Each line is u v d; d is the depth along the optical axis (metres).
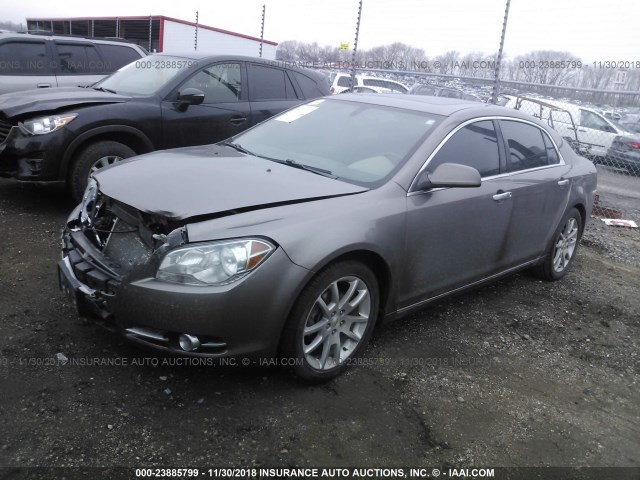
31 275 4.05
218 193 2.93
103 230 3.04
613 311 4.74
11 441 2.48
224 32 19.45
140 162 3.48
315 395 3.03
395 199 3.29
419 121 3.83
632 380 3.65
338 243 2.89
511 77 10.52
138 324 2.68
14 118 5.33
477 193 3.79
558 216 4.82
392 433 2.81
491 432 2.92
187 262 2.61
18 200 5.86
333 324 3.08
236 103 6.54
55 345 3.21
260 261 2.67
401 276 3.39
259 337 2.73
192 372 3.09
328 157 3.68
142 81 6.32
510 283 5.09
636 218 8.55
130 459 2.46
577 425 3.08
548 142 4.83
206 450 2.55
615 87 10.84
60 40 8.89
